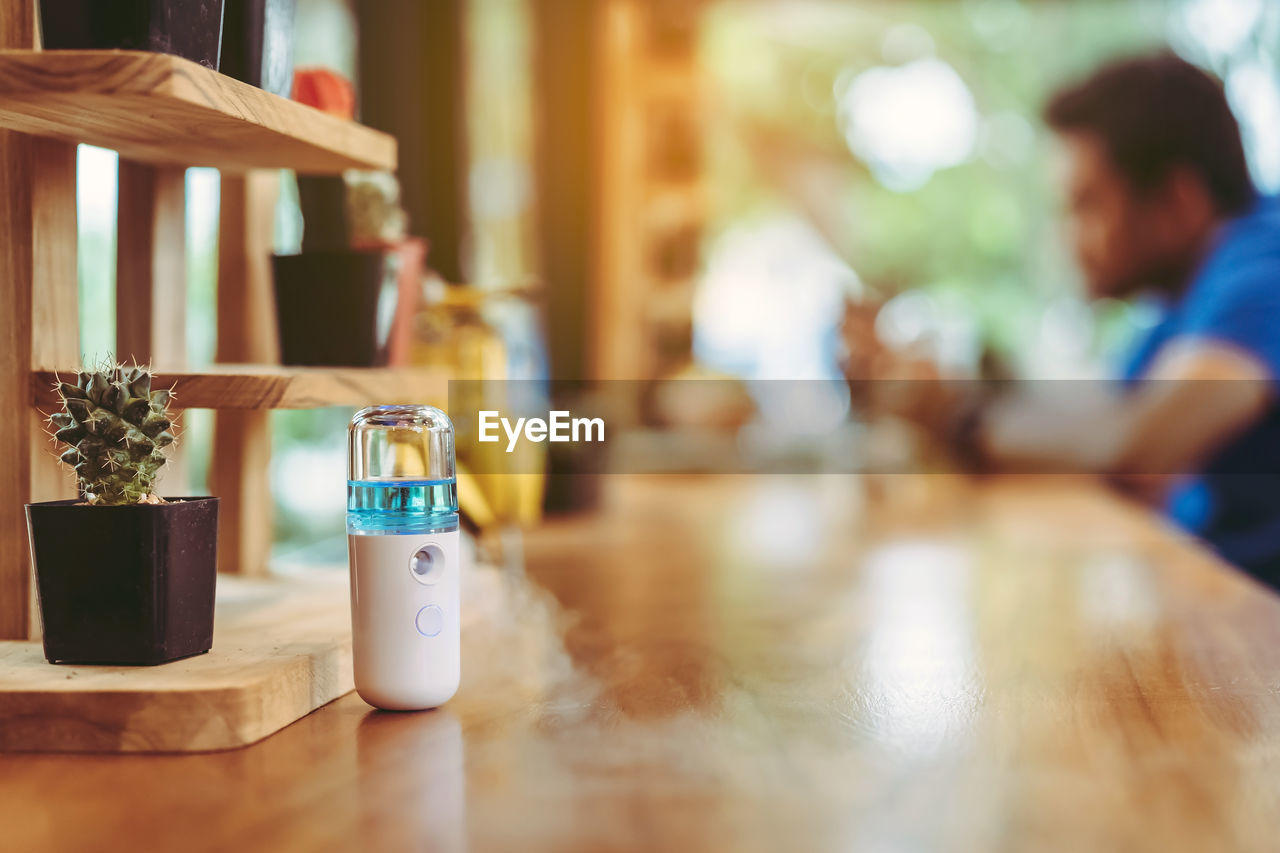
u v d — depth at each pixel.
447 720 0.64
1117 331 3.88
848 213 4.31
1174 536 1.32
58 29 0.63
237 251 0.90
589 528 1.38
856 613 0.88
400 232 0.88
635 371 2.97
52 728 0.60
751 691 0.68
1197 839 0.52
